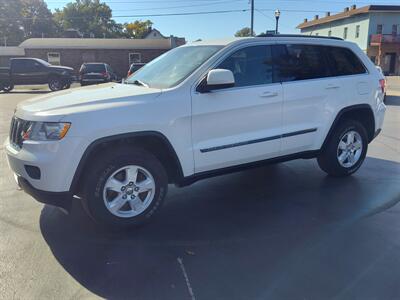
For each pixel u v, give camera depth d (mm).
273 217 4383
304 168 6254
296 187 5367
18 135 3844
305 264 3400
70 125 3566
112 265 3383
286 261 3449
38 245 3713
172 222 4258
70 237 3881
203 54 4508
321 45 5250
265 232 4012
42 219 4289
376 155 7184
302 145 5078
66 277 3195
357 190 5238
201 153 4254
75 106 3707
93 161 3801
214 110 4250
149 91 4047
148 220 4113
